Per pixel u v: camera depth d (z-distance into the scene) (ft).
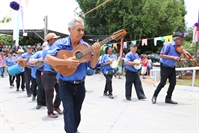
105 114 14.89
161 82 17.66
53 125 12.62
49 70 13.67
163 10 51.34
